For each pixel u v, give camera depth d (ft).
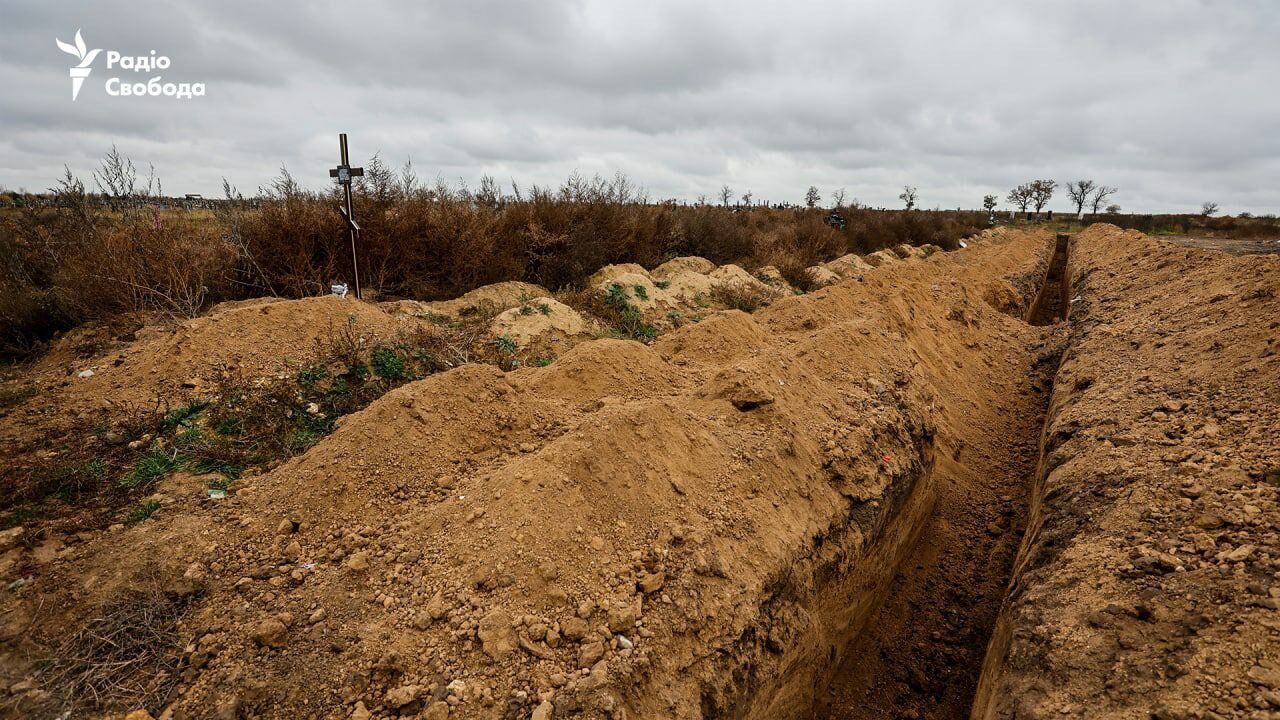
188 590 9.21
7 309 22.02
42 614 8.54
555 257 38.52
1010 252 69.05
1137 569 10.36
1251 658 7.98
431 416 12.69
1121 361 21.12
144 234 24.38
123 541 10.05
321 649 8.22
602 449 11.41
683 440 12.69
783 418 14.98
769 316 27.66
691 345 21.54
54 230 28.35
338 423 14.60
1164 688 8.11
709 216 58.85
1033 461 23.57
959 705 13.65
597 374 16.72
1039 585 11.35
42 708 7.39
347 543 10.21
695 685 9.32
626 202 50.75
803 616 11.93
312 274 29.17
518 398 14.15
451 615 8.75
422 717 7.43
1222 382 15.84
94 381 16.35
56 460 12.28
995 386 30.96
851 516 14.60
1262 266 22.02
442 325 25.43
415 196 34.12
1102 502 12.81
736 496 12.28
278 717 7.42
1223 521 10.68
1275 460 11.69
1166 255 35.27
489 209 39.83
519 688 8.02
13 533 9.71
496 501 10.30
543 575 9.32
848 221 83.82
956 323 34.99
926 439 19.38
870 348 21.72
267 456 13.43
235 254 27.66
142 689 7.73
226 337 17.58
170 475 12.19
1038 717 8.64
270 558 9.95
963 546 18.92
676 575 10.23
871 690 14.25
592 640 8.76
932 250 85.05
